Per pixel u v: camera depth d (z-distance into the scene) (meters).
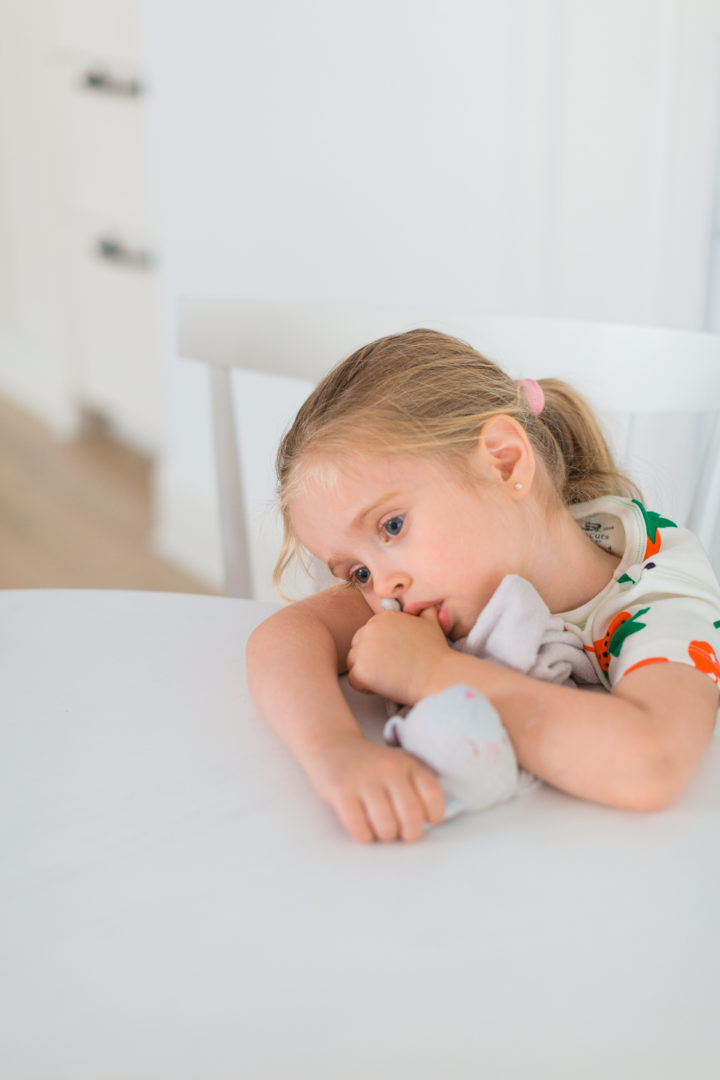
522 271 1.62
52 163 3.09
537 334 0.97
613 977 0.37
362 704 0.60
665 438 1.42
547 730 0.50
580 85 1.47
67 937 0.40
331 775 0.48
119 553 2.42
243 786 0.51
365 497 0.63
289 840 0.46
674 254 1.42
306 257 2.01
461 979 0.37
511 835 0.46
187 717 0.58
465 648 0.61
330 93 1.86
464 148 1.65
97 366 3.20
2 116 3.26
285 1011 0.35
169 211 2.34
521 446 0.66
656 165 1.41
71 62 2.85
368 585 0.67
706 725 0.53
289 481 0.68
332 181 1.90
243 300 1.06
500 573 0.64
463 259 1.71
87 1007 0.36
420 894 0.42
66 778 0.51
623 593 0.65
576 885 0.42
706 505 0.95
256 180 2.07
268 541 1.86
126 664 0.65
